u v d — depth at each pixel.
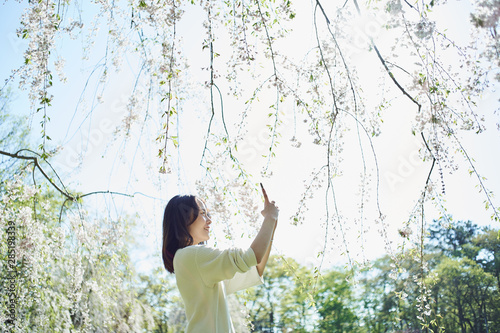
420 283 2.76
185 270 1.58
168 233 1.76
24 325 4.02
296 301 17.09
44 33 2.67
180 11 2.46
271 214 1.58
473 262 15.53
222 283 1.67
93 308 4.68
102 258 4.13
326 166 2.41
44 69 2.77
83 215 3.98
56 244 3.92
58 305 4.36
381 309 15.23
